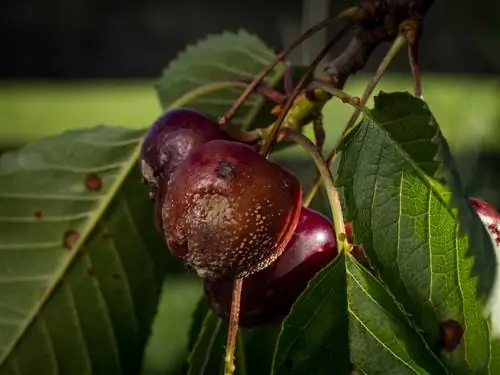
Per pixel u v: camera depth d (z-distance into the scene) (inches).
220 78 14.2
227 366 10.7
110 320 13.2
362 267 10.6
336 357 10.6
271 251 10.6
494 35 59.2
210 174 10.5
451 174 10.3
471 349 10.4
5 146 56.9
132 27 70.8
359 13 11.8
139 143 13.3
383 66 11.5
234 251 10.5
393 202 10.5
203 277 10.6
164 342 29.3
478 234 10.2
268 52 14.1
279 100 11.9
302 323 10.6
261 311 11.2
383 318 10.5
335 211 10.7
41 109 63.7
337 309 10.6
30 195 13.2
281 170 10.7
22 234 13.2
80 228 13.2
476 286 10.2
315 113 11.8
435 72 58.1
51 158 13.3
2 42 69.2
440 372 10.3
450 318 10.4
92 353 13.2
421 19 11.7
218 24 69.7
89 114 63.3
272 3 69.1
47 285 13.1
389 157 10.5
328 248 11.1
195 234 10.5
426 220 10.4
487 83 55.3
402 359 10.5
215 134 11.2
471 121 49.4
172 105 12.6
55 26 70.2
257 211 10.5
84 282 13.2
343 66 11.9
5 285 13.1
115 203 13.2
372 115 10.7
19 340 13.1
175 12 70.4
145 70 69.6
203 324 12.4
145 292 13.3
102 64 69.6
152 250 13.3
